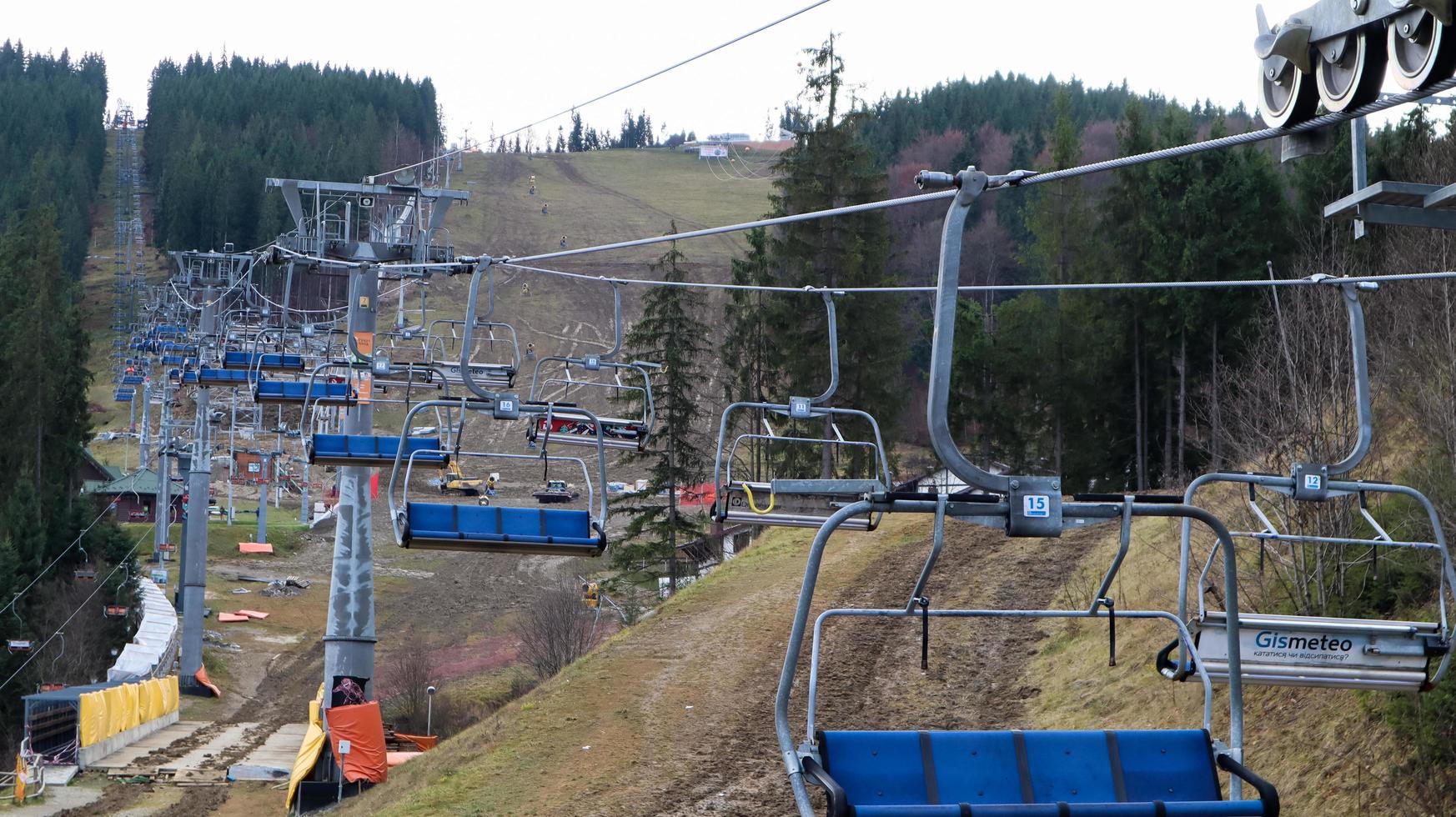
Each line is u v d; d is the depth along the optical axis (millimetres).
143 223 184500
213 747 41344
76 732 36844
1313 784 15133
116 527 62500
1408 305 22234
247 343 39188
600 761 21969
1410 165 35156
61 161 179750
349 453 20188
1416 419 17109
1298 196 41594
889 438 46094
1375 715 15195
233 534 85062
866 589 28094
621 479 88875
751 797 19672
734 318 55812
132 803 32625
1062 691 20750
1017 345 44844
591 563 72375
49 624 54781
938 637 24531
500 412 15797
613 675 26000
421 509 13992
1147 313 42219
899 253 52906
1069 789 6734
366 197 30062
